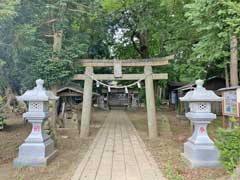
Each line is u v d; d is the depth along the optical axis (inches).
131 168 226.5
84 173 211.2
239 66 529.7
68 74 392.2
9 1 258.1
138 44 834.2
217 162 222.5
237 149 179.2
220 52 229.6
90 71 428.5
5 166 238.1
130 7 547.5
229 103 329.7
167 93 1219.2
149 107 417.7
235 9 188.2
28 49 329.4
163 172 214.1
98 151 302.4
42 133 246.5
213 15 205.5
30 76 394.6
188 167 228.2
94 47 774.5
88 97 423.2
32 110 244.2
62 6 377.1
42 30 402.6
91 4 413.1
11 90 486.0
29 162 233.9
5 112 737.6
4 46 322.0
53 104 350.9
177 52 489.4
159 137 407.2
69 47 402.3
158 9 523.5
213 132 424.8
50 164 241.9
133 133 456.4
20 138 391.5
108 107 1321.4
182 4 428.5
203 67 524.1
